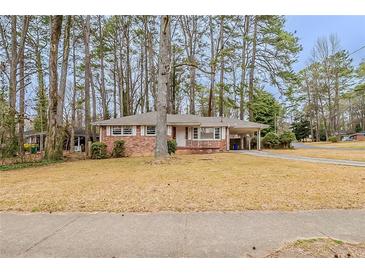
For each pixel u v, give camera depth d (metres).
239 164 10.44
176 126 20.47
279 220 3.64
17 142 15.85
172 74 28.62
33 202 4.69
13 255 2.66
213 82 27.12
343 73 37.41
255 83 25.19
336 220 3.63
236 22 25.16
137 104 32.88
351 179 6.61
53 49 14.04
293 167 9.23
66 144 31.61
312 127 49.28
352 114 55.00
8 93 16.75
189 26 28.69
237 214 3.93
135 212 4.09
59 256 2.63
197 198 4.85
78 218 3.82
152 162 11.00
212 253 2.66
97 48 26.33
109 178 7.35
